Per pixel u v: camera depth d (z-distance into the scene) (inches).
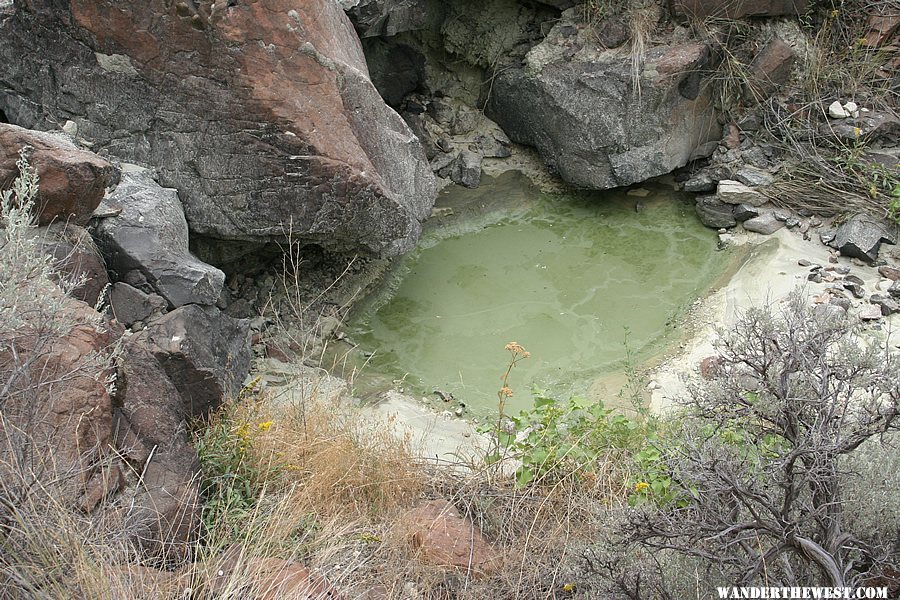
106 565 118.3
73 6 191.9
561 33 277.6
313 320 229.6
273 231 206.5
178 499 142.9
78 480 128.5
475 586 145.9
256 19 189.9
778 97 277.4
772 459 133.5
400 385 215.9
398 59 290.5
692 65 265.3
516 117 287.7
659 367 219.1
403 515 157.4
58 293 141.6
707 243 264.5
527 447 172.7
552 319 239.0
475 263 259.9
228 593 123.3
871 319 223.1
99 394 136.3
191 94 196.1
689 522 125.7
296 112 196.1
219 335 187.3
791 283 238.1
